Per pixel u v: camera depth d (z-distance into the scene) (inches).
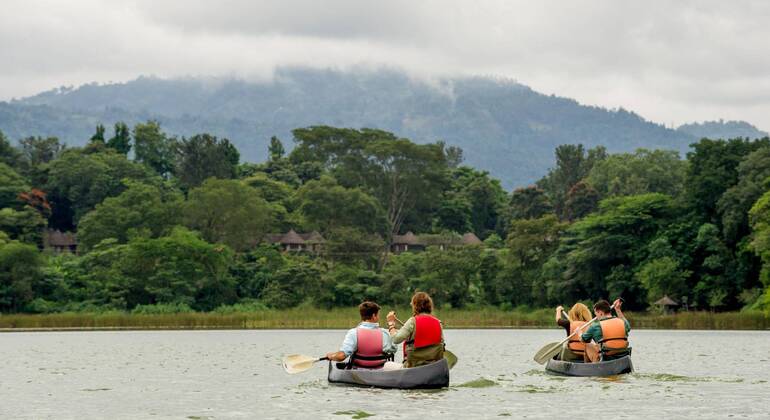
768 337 2992.1
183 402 1104.8
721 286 4411.9
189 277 5182.1
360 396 1107.3
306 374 1501.0
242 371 1569.9
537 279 5002.5
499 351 2192.4
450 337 3093.0
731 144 4763.8
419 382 1153.4
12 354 2103.8
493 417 940.0
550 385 1219.9
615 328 1322.6
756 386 1214.9
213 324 4065.0
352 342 1200.8
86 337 3152.1
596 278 4822.8
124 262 5167.3
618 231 4776.1
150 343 2662.4
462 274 5113.2
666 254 4557.1
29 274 5032.0
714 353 2044.8
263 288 5433.1
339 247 5841.5
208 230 6427.2
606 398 1084.5
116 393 1213.1
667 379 1293.1
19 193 7559.1
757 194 4281.5
